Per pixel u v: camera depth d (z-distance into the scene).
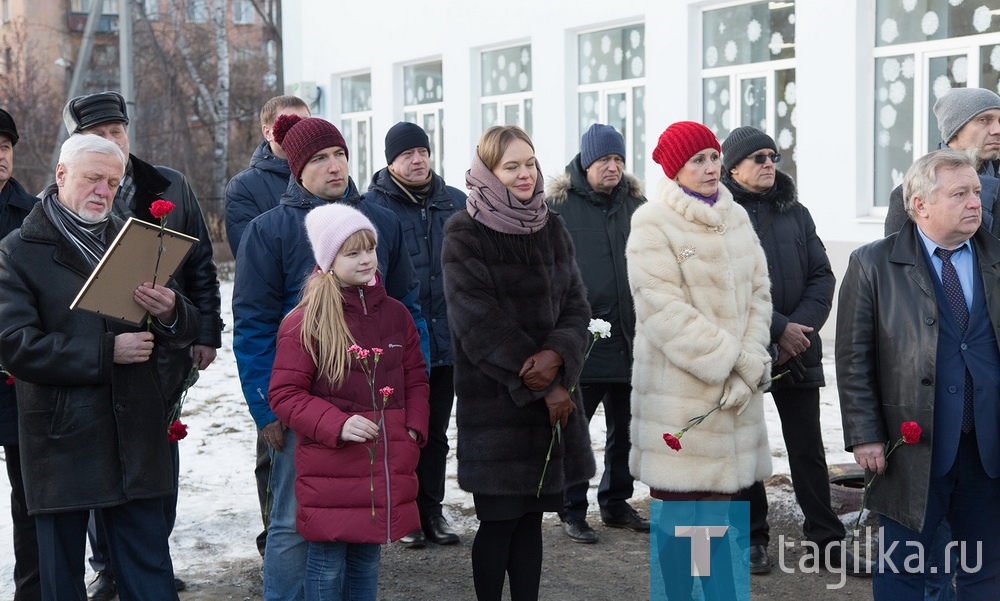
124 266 3.34
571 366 3.71
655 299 4.04
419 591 4.51
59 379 3.39
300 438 3.52
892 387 3.54
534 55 12.89
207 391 8.88
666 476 4.08
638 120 11.90
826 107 9.69
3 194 4.05
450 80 14.29
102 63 31.11
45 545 3.53
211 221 22.66
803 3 9.81
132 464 3.54
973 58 8.78
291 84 17.55
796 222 4.80
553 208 5.19
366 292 3.60
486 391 3.76
